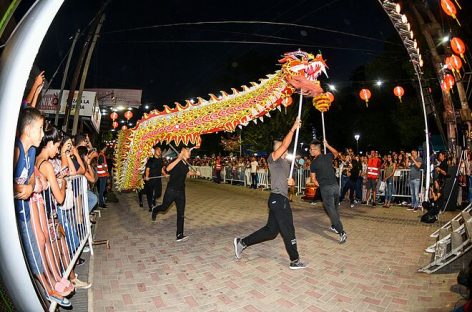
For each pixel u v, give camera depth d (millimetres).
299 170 14180
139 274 4703
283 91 6895
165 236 6789
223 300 3936
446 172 9602
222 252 5730
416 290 4234
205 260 5316
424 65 16812
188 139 7738
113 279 4520
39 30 2189
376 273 4805
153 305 3793
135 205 10875
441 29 13594
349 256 5551
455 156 12742
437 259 4930
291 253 4898
